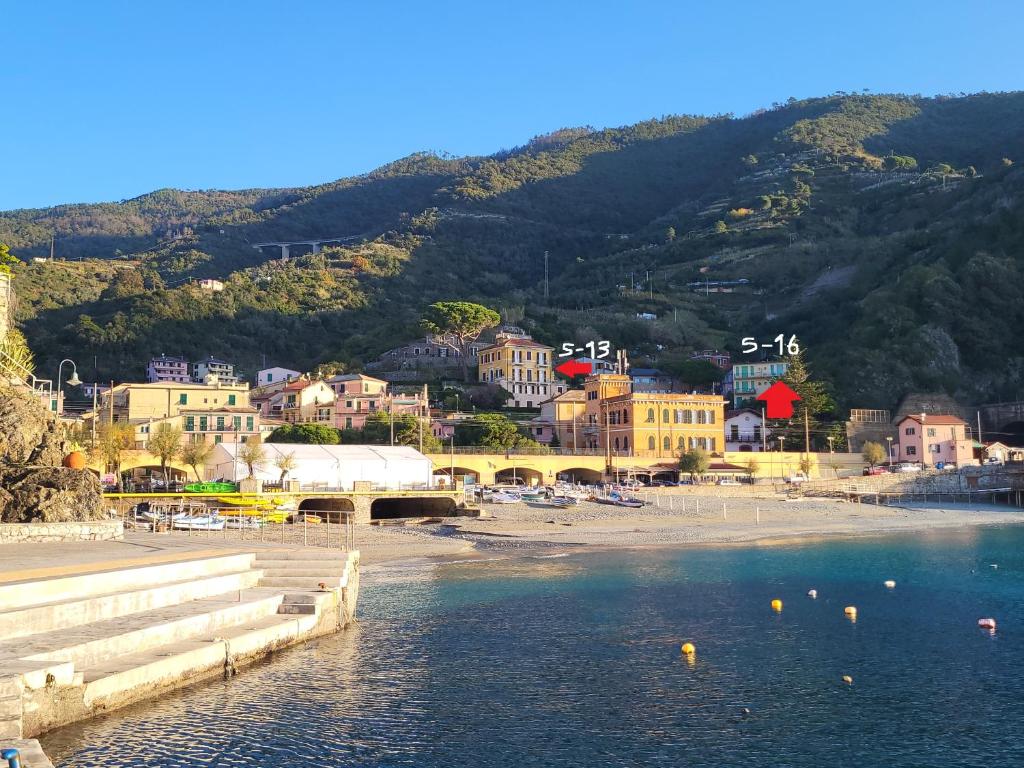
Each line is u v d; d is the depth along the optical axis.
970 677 34.47
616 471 136.62
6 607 28.02
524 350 192.50
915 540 89.31
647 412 144.75
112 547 46.06
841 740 27.52
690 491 126.94
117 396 142.12
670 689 32.56
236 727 26.95
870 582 58.19
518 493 113.75
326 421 155.62
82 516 51.75
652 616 45.88
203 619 32.91
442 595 52.03
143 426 125.12
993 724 29.06
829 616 46.12
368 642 39.00
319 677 32.69
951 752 26.70
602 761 25.62
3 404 55.97
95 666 27.38
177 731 26.20
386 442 132.75
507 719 28.97
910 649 38.91
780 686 33.09
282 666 33.97
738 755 26.27
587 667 35.44
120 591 32.81
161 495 79.94
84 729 25.17
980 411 194.62
